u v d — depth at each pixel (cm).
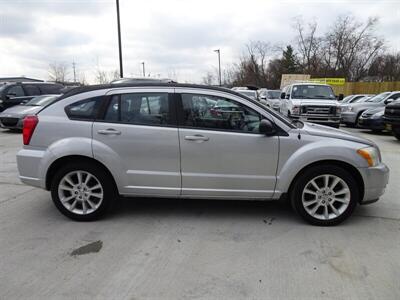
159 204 478
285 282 290
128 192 413
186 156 400
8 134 1191
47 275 300
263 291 278
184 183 407
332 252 342
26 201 493
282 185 401
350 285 286
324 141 397
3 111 1306
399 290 279
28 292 275
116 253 339
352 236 378
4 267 313
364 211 454
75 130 405
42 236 378
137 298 268
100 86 417
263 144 395
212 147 397
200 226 405
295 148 396
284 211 453
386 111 1080
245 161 399
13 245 356
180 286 284
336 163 402
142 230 394
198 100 404
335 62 4619
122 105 408
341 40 4531
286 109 1338
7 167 704
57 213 446
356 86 3152
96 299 267
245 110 401
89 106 411
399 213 447
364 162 395
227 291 277
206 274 302
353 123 1455
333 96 1321
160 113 404
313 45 4825
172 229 396
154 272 305
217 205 475
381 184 404
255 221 420
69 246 354
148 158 403
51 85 1609
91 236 378
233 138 396
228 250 346
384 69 4681
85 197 416
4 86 1424
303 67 4941
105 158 400
